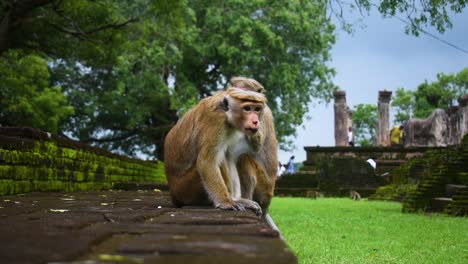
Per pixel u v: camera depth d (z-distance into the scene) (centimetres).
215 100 462
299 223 1019
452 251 657
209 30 2992
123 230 255
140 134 3306
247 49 2927
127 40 1605
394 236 811
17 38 1375
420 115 5072
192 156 479
